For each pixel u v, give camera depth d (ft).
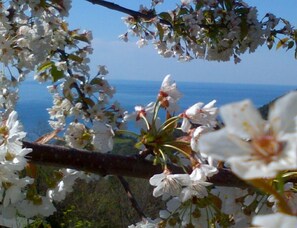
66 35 2.86
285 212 0.54
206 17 3.34
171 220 1.33
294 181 1.10
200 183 1.19
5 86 2.84
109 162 1.29
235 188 1.32
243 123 0.51
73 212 5.35
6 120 1.26
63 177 1.50
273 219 0.47
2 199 1.30
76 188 5.33
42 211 1.39
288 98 0.51
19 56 2.80
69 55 2.77
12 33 2.70
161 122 1.26
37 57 2.78
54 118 2.70
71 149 1.30
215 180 1.25
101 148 1.44
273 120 0.52
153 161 1.29
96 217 5.42
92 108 2.60
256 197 1.30
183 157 1.29
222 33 3.32
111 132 1.43
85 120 2.66
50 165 1.29
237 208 1.31
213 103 1.22
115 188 5.40
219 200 1.29
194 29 3.20
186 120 1.22
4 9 2.66
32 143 1.29
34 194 1.39
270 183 0.75
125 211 5.39
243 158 0.50
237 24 3.26
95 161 1.29
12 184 1.21
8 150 1.16
